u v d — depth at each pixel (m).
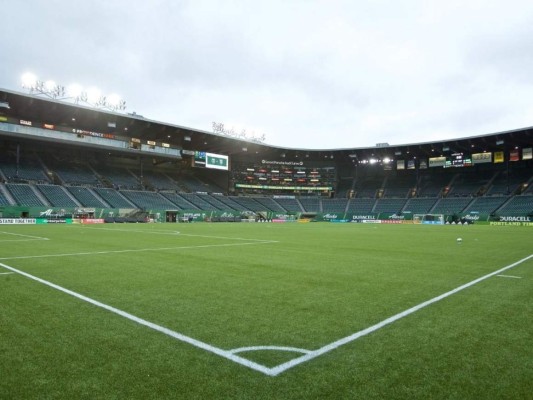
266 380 3.91
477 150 73.12
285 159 89.06
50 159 64.69
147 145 67.12
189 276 9.92
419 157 80.38
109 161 72.56
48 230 31.42
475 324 5.80
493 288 8.55
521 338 5.16
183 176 82.25
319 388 3.74
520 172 74.44
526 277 10.03
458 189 76.81
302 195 89.25
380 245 19.70
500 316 6.24
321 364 4.31
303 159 89.19
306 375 4.04
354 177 91.62
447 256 14.79
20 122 54.19
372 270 11.09
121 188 66.12
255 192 86.81
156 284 8.82
